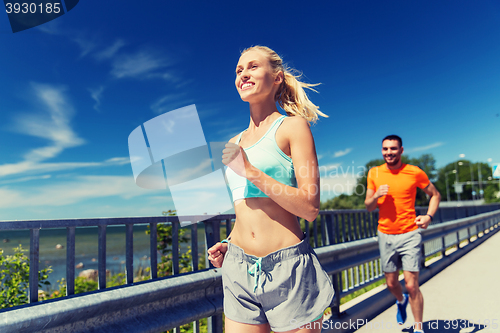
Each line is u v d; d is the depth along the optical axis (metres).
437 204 3.53
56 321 1.37
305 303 1.25
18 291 3.85
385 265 3.58
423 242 6.30
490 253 8.65
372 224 5.08
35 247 1.50
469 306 4.23
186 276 2.09
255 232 1.33
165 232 6.59
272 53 1.45
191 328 4.03
